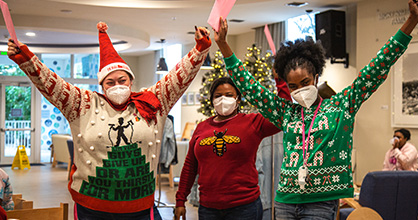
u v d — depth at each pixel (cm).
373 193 406
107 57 227
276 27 1059
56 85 208
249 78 232
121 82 223
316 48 215
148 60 1616
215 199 272
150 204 227
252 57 625
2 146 1374
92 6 878
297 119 215
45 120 1441
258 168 444
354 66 870
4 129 1375
